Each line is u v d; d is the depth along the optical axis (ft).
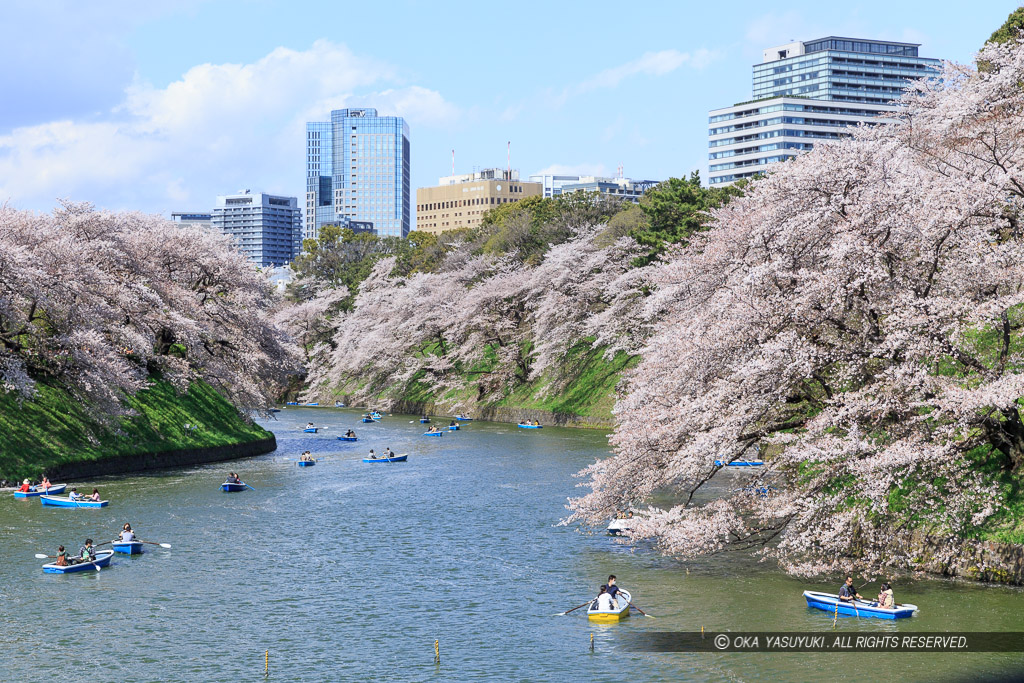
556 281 319.88
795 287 110.11
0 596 113.70
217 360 251.60
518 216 442.91
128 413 197.26
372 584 118.93
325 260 577.02
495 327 362.94
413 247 573.74
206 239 277.85
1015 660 87.40
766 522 124.77
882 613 98.53
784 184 116.37
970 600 102.22
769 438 109.50
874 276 101.91
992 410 100.37
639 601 108.78
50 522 154.30
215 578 122.11
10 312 179.01
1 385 196.54
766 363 102.63
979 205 104.99
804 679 84.84
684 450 109.19
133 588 117.39
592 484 128.57
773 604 105.91
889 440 107.65
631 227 336.90
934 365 108.27
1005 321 107.34
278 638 98.78
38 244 194.59
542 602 110.32
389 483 201.36
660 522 113.50
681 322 132.98
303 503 176.24
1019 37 134.72
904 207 108.27
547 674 88.02
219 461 239.71
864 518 108.27
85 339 189.57
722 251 129.29
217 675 88.38
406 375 398.01
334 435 312.50
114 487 189.98
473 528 152.05
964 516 106.83
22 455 188.03
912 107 146.72
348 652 94.43
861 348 107.14
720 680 85.61
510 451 253.85
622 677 86.84
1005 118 123.24
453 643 96.78
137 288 218.18
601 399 307.78
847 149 119.24
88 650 95.09
